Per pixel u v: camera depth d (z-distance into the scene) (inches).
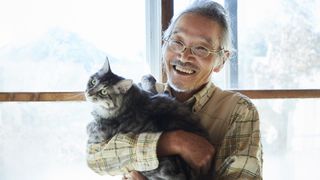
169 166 49.6
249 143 50.3
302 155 91.5
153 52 85.7
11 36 82.4
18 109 82.4
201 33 52.4
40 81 83.3
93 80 57.9
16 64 82.6
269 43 88.9
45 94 79.9
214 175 50.6
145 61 86.0
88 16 84.3
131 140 49.7
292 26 89.4
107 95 55.3
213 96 56.4
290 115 90.2
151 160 48.6
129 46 85.7
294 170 91.4
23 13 82.5
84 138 84.3
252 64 88.7
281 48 89.3
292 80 90.0
